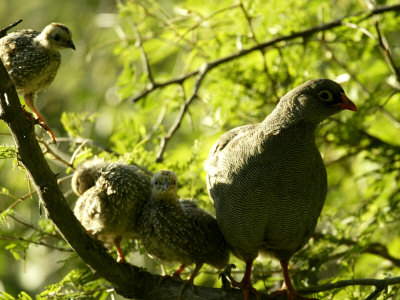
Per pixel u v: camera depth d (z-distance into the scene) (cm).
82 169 921
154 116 1568
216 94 1297
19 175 1375
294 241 903
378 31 1173
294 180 854
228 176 876
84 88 1802
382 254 1184
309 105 859
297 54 1357
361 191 1343
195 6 1421
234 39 1384
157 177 889
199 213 915
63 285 986
